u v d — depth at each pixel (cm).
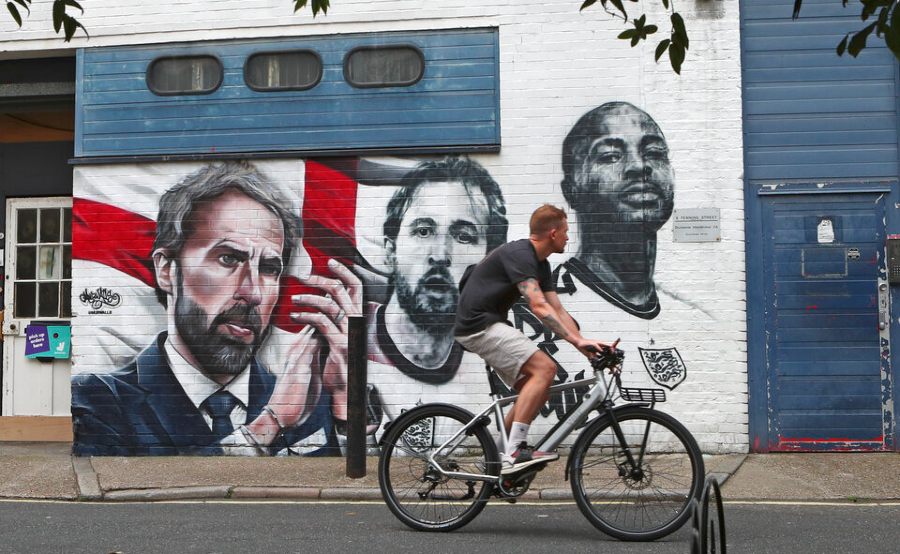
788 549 582
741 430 909
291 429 948
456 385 937
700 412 912
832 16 927
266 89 967
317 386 947
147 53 981
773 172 924
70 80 1025
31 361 1092
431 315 940
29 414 1090
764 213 923
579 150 934
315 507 734
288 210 957
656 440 606
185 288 962
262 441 950
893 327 909
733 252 917
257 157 960
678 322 919
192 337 960
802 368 914
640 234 926
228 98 971
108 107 982
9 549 587
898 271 903
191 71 979
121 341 966
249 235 960
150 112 977
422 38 955
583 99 936
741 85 925
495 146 936
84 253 974
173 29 977
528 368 611
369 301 946
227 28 972
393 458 641
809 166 921
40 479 846
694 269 920
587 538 609
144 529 645
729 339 914
